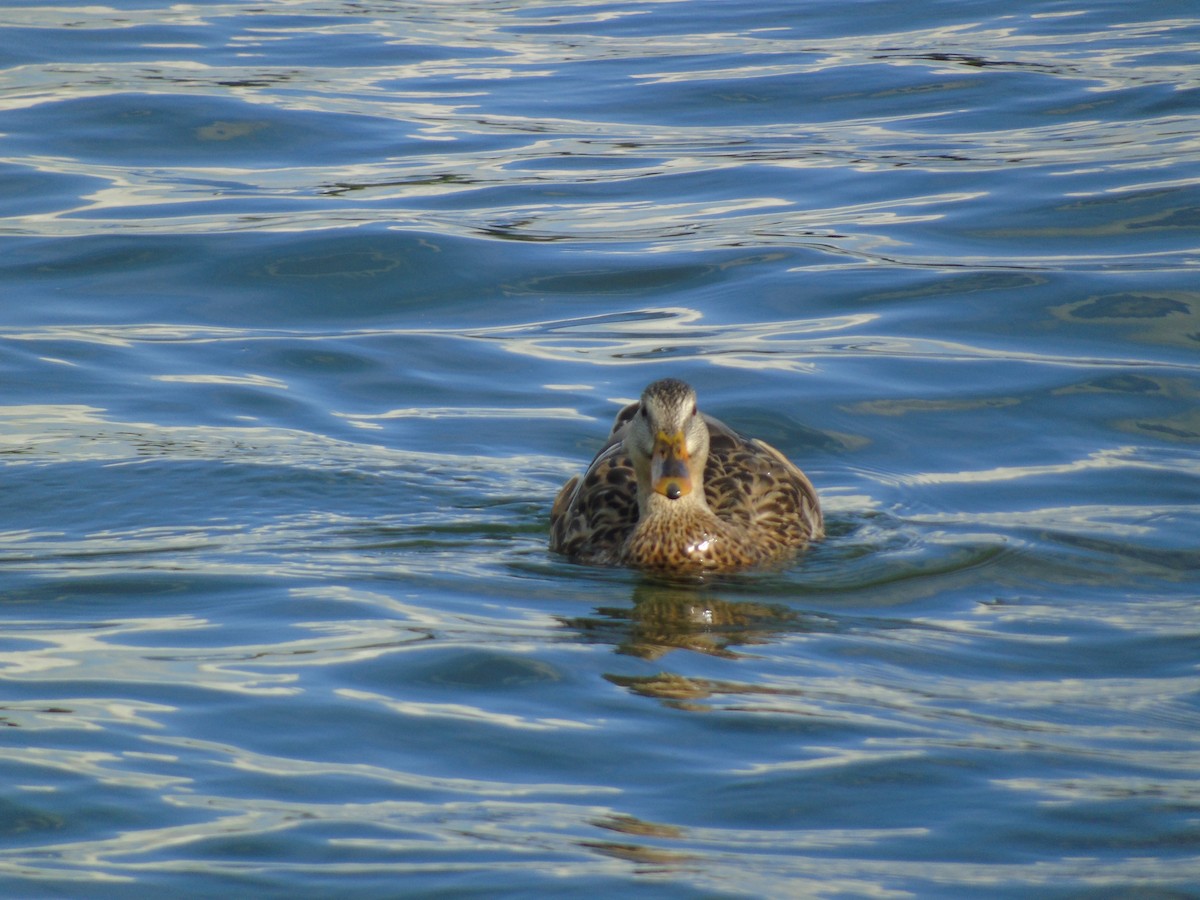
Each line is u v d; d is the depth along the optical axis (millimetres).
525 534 17531
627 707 12781
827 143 31562
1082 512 17391
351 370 22109
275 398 21062
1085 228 26344
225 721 12398
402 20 43125
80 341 22984
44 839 10609
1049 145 30609
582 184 29500
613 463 17859
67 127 32500
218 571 15883
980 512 17547
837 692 13117
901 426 19984
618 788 11398
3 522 17266
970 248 25828
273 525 17312
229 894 9938
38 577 15703
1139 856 10375
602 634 14477
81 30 40750
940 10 42125
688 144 31734
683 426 16453
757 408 20469
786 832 10750
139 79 35812
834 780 11484
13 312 24062
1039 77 35125
